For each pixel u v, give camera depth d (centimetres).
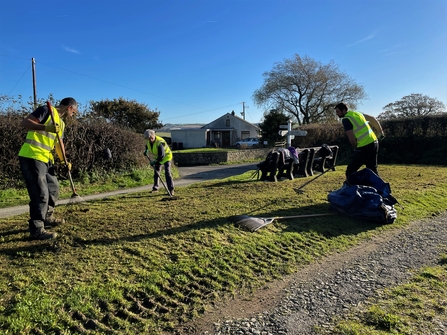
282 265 411
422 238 521
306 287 366
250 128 5178
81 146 1085
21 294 305
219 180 1048
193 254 407
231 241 456
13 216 578
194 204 647
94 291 316
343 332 281
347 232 533
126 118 3045
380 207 570
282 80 4016
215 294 339
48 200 468
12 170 948
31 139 423
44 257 382
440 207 691
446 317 302
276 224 537
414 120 1814
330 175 1080
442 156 1662
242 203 658
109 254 395
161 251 409
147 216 547
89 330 272
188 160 2505
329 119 3875
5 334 254
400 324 289
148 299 319
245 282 368
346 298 343
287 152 971
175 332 283
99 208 607
